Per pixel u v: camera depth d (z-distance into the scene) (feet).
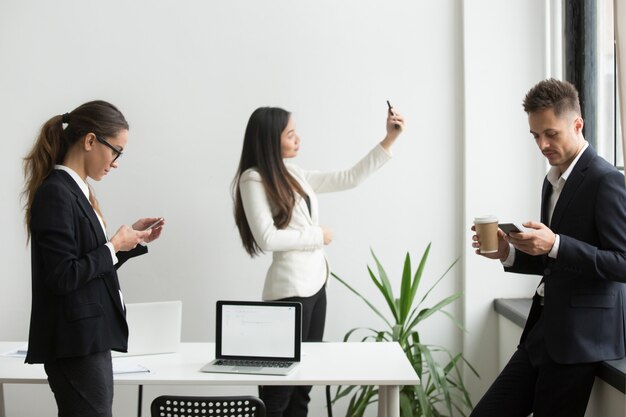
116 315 7.40
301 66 12.46
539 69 12.11
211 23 12.44
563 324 7.57
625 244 7.20
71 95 12.50
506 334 11.85
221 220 12.60
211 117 12.50
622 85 7.37
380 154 11.28
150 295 12.64
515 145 12.20
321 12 12.41
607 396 7.94
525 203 12.21
